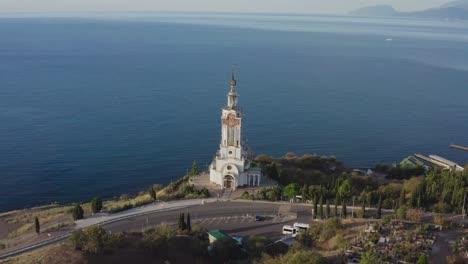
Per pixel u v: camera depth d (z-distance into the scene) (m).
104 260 120.31
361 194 182.62
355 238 132.50
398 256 118.88
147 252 128.38
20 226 171.38
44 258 118.81
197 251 132.62
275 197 183.75
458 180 177.12
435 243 128.38
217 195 188.25
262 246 136.50
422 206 167.38
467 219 153.12
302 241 139.25
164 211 172.25
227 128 193.50
